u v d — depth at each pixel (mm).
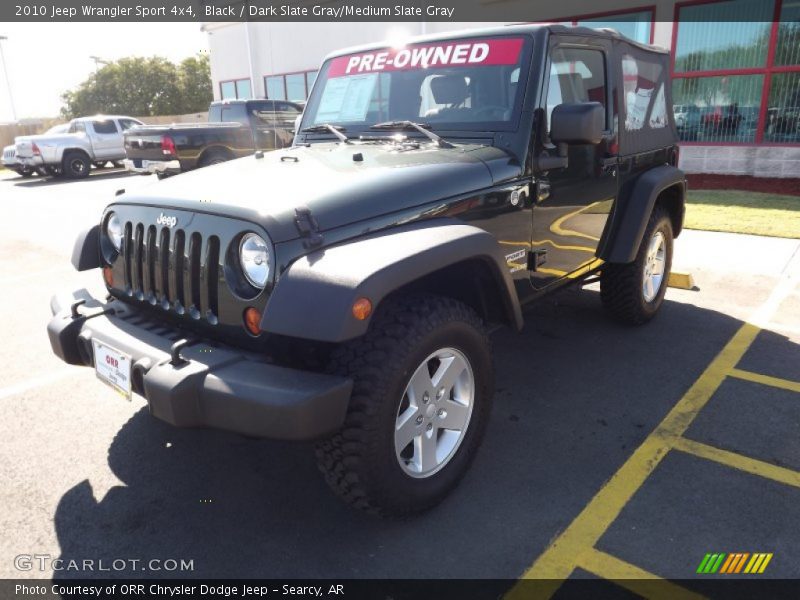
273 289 2211
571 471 2930
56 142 18250
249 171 2900
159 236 2641
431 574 2328
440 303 2527
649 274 4590
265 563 2416
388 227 2521
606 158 3820
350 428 2273
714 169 11930
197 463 3107
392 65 3613
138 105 49938
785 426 3262
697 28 11586
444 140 3244
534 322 4848
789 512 2592
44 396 3875
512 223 3096
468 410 2766
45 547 2529
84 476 3010
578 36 3459
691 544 2424
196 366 2258
